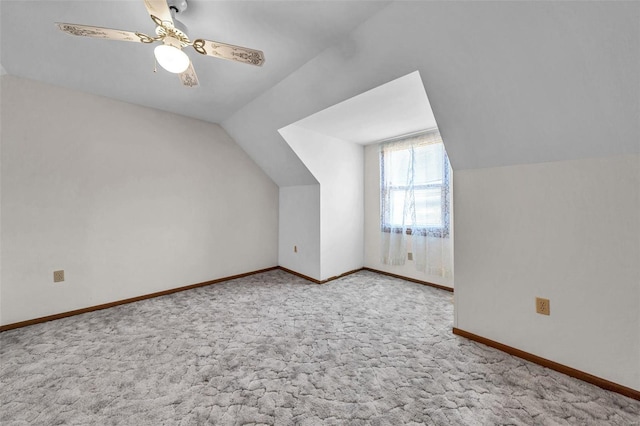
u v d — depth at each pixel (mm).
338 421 1325
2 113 2277
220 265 3701
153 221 3107
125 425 1308
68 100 2570
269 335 2191
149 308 2756
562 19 1195
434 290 3299
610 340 1531
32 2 1479
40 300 2451
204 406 1426
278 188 4375
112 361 1835
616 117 1366
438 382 1609
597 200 1559
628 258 1474
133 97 2779
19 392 1535
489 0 1266
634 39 1122
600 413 1358
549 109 1521
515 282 1888
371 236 4164
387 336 2172
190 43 1488
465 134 1955
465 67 1593
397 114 2758
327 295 3133
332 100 2400
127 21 1647
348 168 3959
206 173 3553
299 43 1844
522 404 1427
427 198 3396
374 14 1562
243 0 1456
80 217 2645
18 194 2348
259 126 3246
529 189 1812
